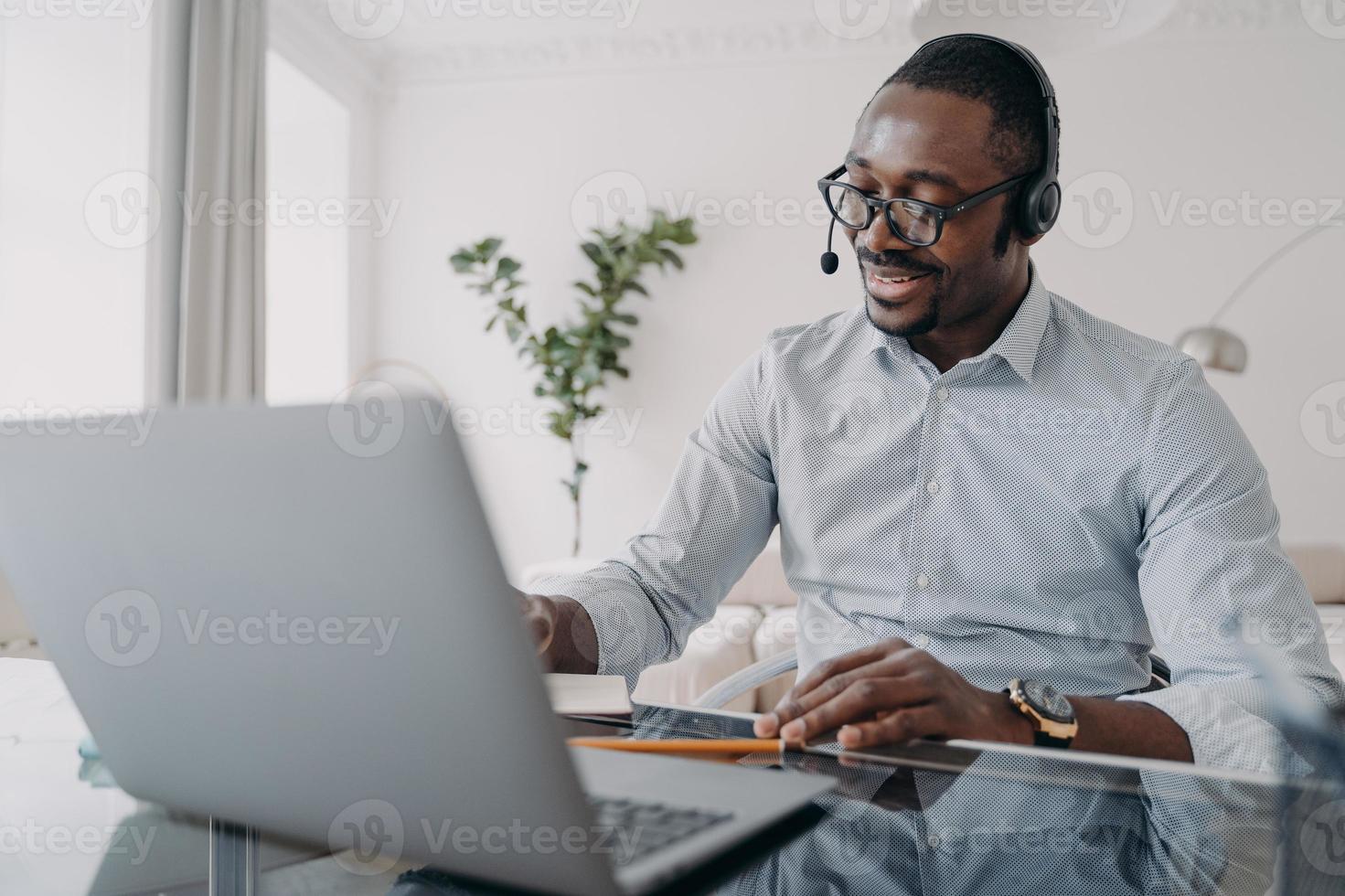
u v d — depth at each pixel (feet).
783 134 13.41
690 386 13.62
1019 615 3.71
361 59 13.88
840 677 2.31
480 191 14.19
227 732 1.49
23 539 1.53
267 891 1.44
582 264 13.94
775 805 1.57
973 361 3.78
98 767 2.08
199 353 9.70
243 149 10.23
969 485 3.79
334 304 13.92
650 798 1.61
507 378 14.10
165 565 1.40
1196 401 3.60
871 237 3.61
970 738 2.22
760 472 4.22
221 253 9.90
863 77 13.19
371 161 14.39
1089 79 12.57
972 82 3.50
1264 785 1.91
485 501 1.16
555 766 1.21
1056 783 1.91
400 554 1.21
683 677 8.74
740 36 13.33
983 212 3.54
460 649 1.22
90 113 9.39
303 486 1.24
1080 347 3.85
